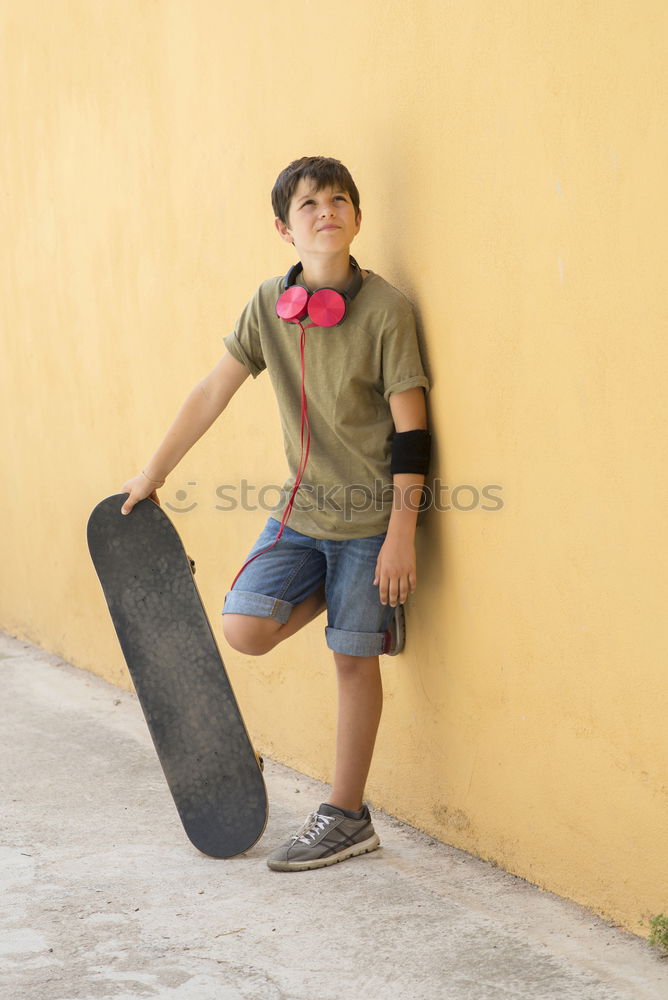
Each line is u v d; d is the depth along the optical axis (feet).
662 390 6.57
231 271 10.82
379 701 8.75
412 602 9.00
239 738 8.76
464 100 7.79
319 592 9.11
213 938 7.27
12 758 11.45
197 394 9.14
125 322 13.10
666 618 6.71
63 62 13.96
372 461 8.45
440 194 8.12
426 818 9.09
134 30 12.18
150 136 12.10
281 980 6.70
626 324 6.76
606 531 7.07
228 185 10.73
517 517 7.77
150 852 8.84
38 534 16.21
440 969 6.77
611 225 6.79
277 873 8.34
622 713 7.09
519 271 7.50
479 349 7.92
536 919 7.42
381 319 8.16
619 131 6.66
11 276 16.33
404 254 8.57
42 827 9.45
